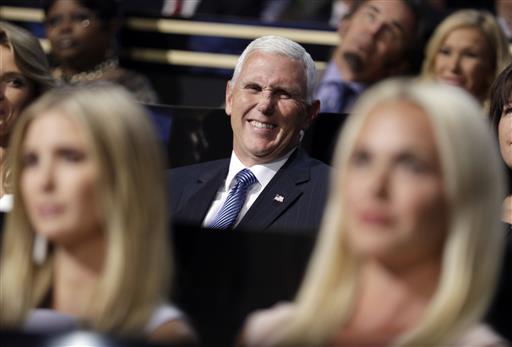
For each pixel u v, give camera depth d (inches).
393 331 293.4
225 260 358.0
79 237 320.8
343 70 766.5
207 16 822.5
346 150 289.1
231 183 578.9
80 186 314.3
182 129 639.8
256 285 355.9
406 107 285.4
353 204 287.0
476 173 278.2
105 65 802.2
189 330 334.6
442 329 279.0
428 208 281.4
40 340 315.6
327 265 300.5
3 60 572.1
